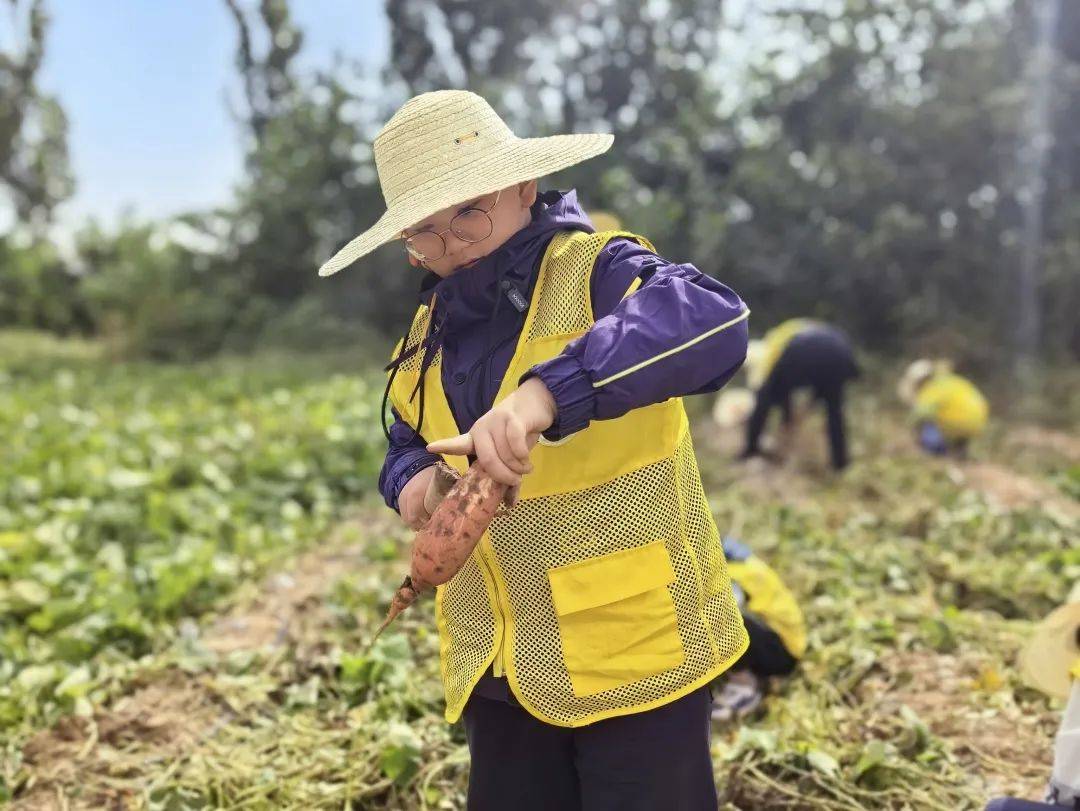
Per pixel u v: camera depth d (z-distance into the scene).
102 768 3.53
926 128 13.65
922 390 8.59
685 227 15.09
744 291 14.84
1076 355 13.60
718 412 9.38
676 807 2.00
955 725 3.54
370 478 7.44
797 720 3.58
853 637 4.23
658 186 16.23
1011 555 5.56
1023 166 13.53
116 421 10.05
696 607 1.99
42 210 22.77
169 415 9.90
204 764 3.45
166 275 18.86
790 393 8.02
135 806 3.28
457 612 2.08
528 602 1.96
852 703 3.77
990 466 8.29
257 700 3.91
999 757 3.35
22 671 4.22
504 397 1.93
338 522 6.71
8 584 5.27
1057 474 7.91
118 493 6.92
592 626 1.93
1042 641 2.60
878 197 13.98
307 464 7.61
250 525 6.49
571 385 1.64
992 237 13.73
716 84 15.68
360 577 5.32
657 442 1.95
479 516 1.68
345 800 3.20
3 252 22.77
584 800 2.03
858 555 5.43
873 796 3.09
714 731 3.62
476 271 1.94
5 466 7.86
